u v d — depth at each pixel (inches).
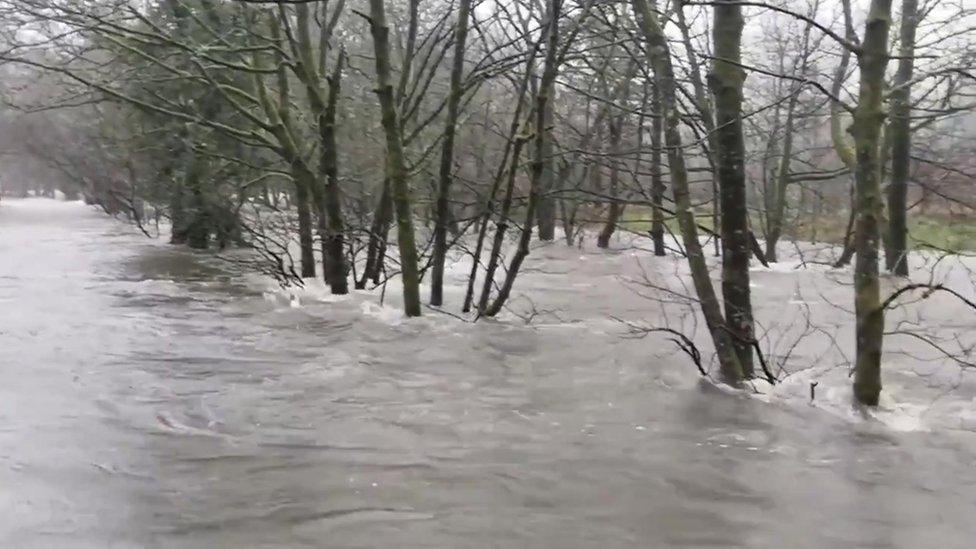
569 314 489.7
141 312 477.4
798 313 511.8
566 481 219.0
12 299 521.3
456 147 622.8
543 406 290.2
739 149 307.3
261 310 486.0
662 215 417.7
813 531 191.0
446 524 191.2
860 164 271.7
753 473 226.7
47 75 617.9
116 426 260.1
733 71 302.5
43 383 309.6
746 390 308.8
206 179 788.6
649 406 289.1
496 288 486.0
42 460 227.0
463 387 315.3
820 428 265.0
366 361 356.2
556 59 417.4
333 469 225.5
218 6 576.4
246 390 306.7
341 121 692.7
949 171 542.9
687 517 197.2
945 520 197.9
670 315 487.2
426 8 677.3
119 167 1171.9
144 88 548.1
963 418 276.7
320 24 573.3
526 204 482.9
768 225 888.9
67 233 1201.4
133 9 498.0
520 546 180.7
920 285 269.9
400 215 455.2
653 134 384.5
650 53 318.7
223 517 193.0
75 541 179.2
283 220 693.3
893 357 376.8
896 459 238.2
